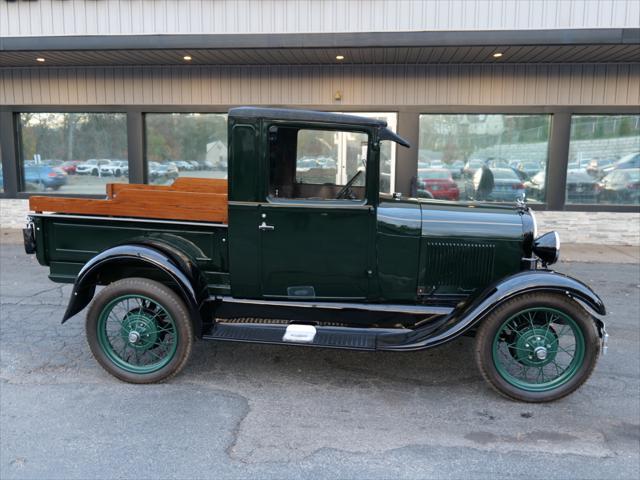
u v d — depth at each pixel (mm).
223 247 3703
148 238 3736
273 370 3865
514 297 3318
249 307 3770
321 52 7891
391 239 3627
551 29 7102
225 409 3260
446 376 3803
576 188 9117
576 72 8586
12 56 8430
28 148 10031
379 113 9078
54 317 4965
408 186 9148
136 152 9625
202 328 3543
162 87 9344
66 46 7832
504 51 7672
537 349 3387
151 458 2719
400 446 2873
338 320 3750
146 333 3629
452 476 2600
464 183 9266
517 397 3379
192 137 9672
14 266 7062
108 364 3607
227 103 9266
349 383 3670
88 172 10000
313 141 3656
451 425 3107
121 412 3199
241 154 3500
